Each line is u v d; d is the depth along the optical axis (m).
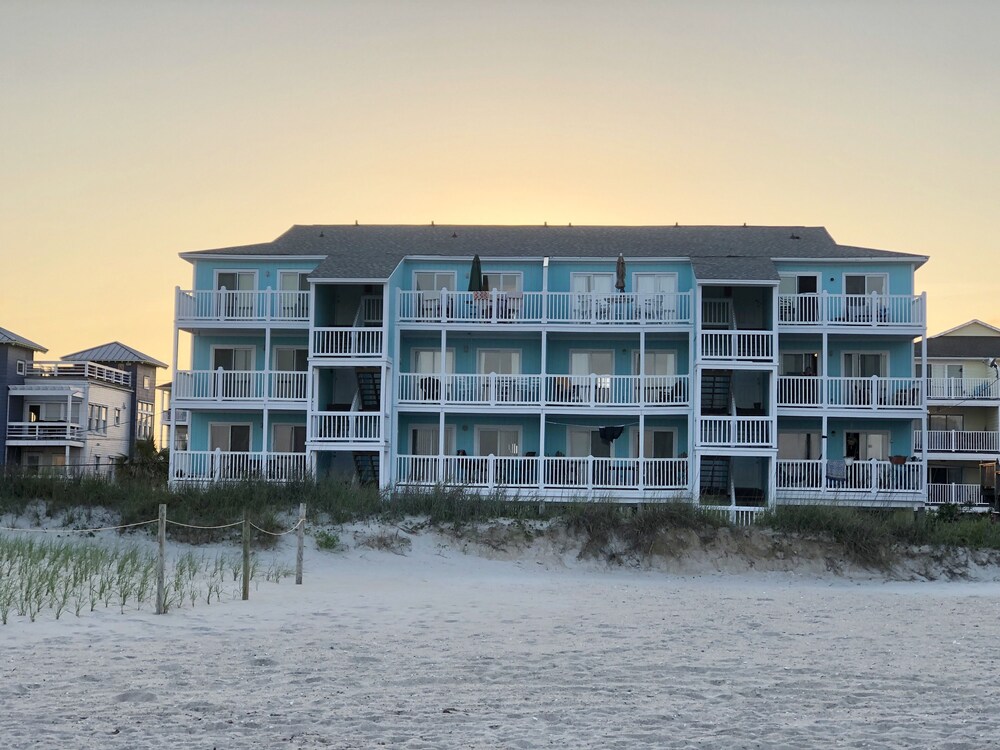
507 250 43.16
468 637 16.33
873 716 10.99
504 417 42.38
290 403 40.66
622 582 29.39
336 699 11.50
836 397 40.28
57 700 11.18
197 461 40.06
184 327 41.44
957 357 60.81
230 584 23.30
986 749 9.70
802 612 20.91
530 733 10.15
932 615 20.66
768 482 38.66
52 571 20.81
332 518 33.03
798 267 42.12
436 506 33.94
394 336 40.75
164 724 10.27
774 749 9.67
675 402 40.31
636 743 9.84
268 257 42.81
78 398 68.06
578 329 40.66
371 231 46.75
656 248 43.31
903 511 36.41
